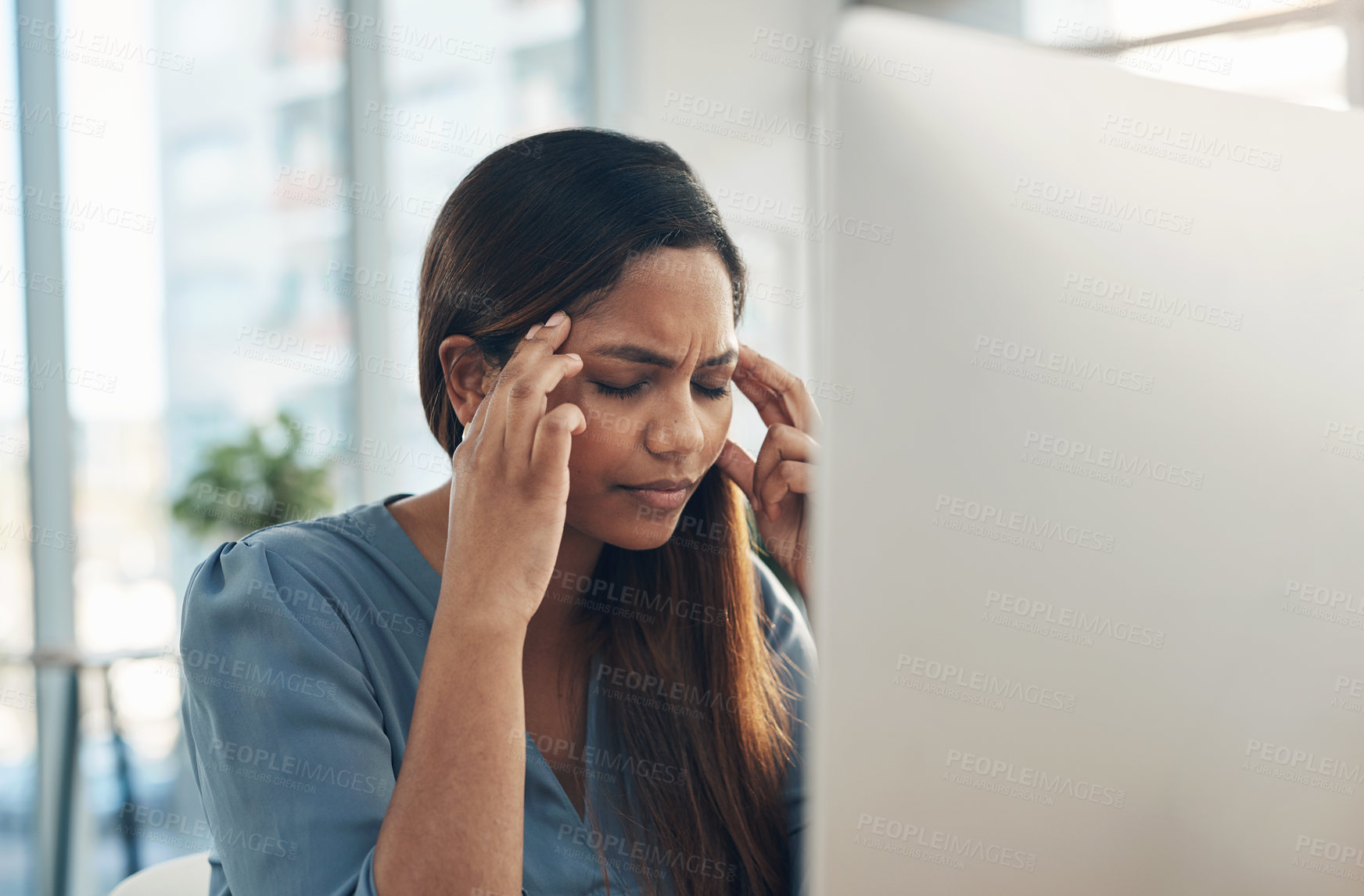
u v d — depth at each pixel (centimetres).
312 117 385
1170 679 42
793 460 91
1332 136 43
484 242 76
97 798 252
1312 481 43
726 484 94
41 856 246
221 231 360
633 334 72
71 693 248
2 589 305
